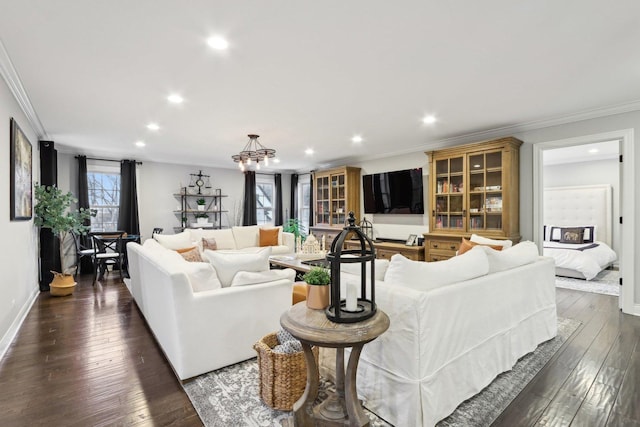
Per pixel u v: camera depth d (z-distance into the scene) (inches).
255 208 325.4
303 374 73.8
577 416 69.9
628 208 140.0
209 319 87.5
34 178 173.0
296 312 65.5
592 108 142.3
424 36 82.6
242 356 94.0
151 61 95.3
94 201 249.9
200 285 90.7
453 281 75.4
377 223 252.7
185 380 84.0
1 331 109.0
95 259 199.8
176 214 286.8
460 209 189.3
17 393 80.1
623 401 75.2
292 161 285.6
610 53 92.1
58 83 111.0
